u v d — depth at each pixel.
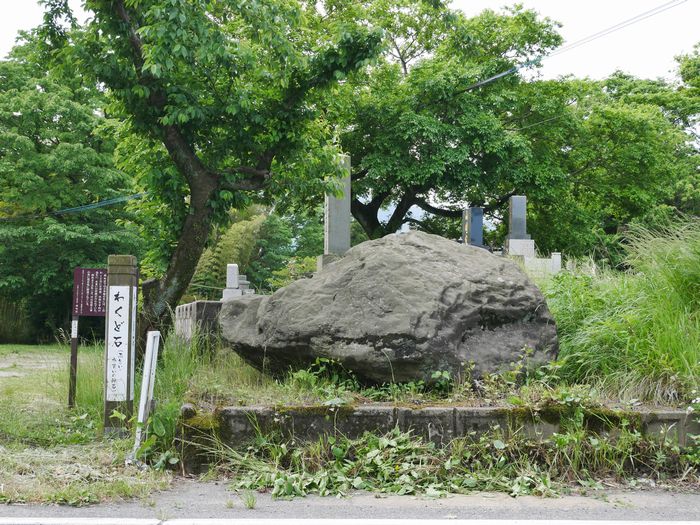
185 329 10.02
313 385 6.15
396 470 4.94
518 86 27.33
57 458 5.28
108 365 6.37
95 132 11.20
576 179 28.62
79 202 27.70
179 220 9.59
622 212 30.75
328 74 8.84
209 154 9.13
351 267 6.63
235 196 8.86
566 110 26.86
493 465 5.08
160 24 7.44
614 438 5.25
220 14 8.84
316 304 6.48
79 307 7.39
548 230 28.41
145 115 8.56
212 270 29.31
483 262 6.81
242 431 5.31
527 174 25.05
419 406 5.40
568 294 7.76
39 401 7.82
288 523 3.82
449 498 4.54
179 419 5.31
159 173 9.29
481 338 6.30
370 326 6.08
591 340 6.71
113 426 6.30
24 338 27.92
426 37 27.50
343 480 4.82
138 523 3.79
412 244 6.72
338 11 21.58
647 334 6.51
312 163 9.38
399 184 26.66
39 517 3.90
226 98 8.79
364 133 25.05
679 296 6.88
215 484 4.89
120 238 27.28
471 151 24.67
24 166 26.45
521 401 5.38
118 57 8.47
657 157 27.88
